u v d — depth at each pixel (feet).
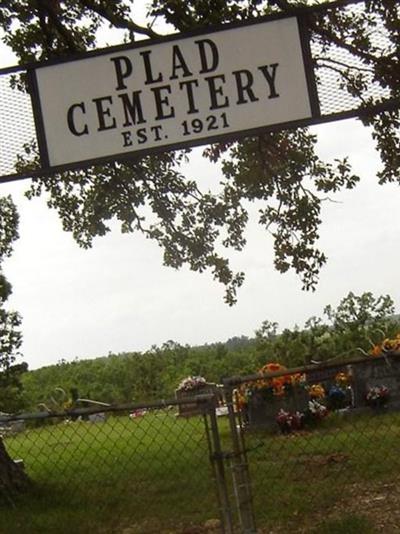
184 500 22.62
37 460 32.32
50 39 33.09
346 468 25.58
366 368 40.91
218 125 17.37
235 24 17.48
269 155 36.60
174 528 20.39
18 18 32.63
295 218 37.60
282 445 31.35
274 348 64.23
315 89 17.46
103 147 17.57
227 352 102.06
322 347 61.31
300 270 38.42
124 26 28.96
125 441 33.86
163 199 39.14
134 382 104.78
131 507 22.68
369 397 39.91
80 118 17.69
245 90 17.42
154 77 17.52
